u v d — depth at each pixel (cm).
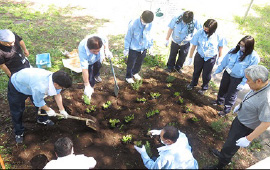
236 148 354
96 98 500
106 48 473
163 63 636
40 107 387
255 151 426
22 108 379
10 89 352
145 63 631
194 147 415
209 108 506
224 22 888
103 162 377
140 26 452
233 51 418
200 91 545
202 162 392
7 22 740
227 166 394
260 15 971
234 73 423
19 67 429
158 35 766
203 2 1047
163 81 572
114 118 459
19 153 384
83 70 420
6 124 432
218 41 467
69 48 658
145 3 677
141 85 548
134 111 478
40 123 431
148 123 454
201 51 476
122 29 779
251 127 329
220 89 484
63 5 907
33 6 877
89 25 783
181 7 974
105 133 428
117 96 510
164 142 310
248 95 324
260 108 298
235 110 371
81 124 438
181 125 455
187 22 486
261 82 289
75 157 291
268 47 747
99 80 549
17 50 412
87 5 925
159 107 491
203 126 459
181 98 517
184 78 591
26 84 337
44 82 325
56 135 416
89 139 414
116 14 875
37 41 668
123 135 427
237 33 822
